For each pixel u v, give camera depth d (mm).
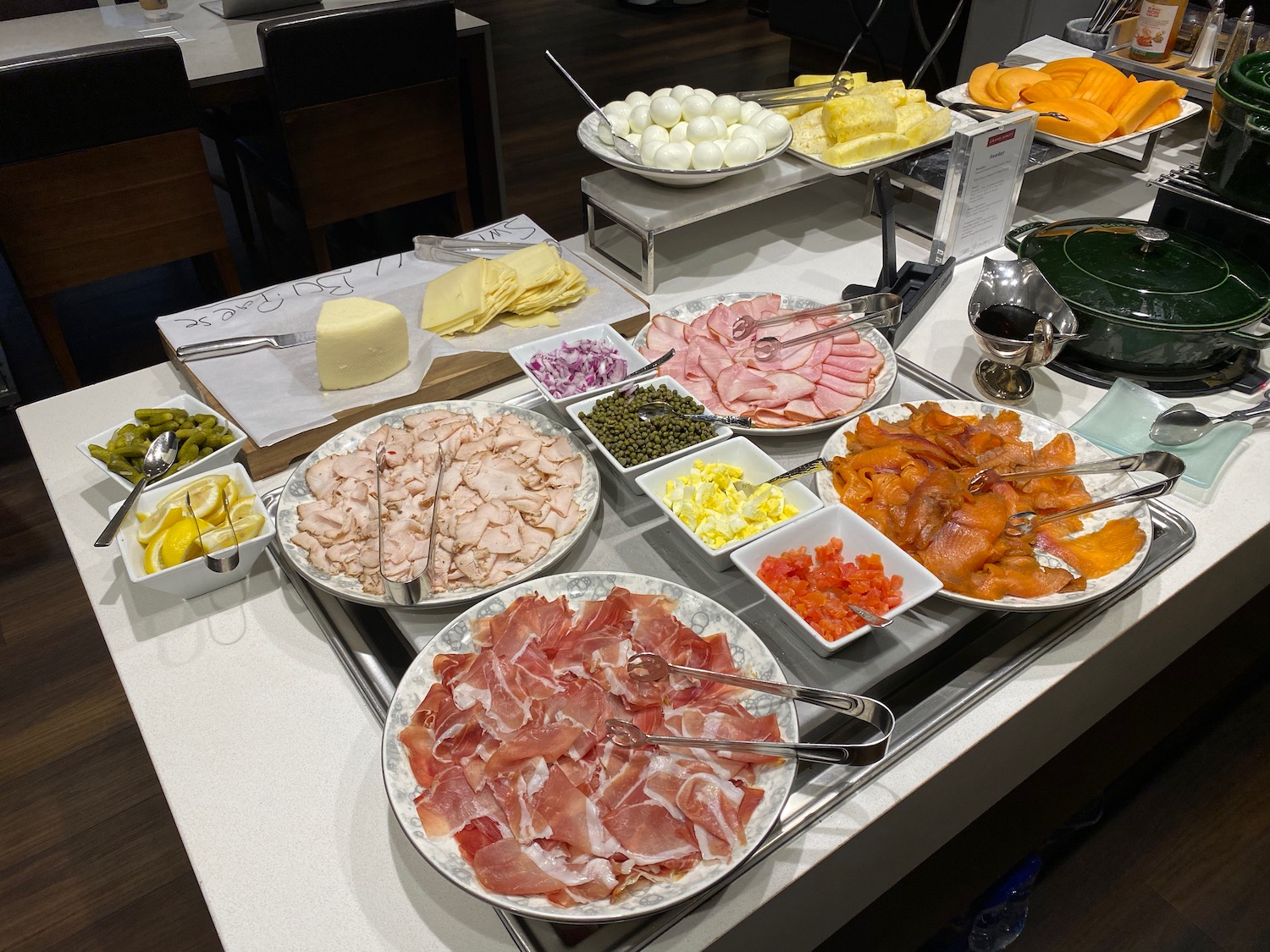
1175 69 1794
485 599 838
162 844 1510
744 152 1361
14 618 1891
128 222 2141
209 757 783
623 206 1377
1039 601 831
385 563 865
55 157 1973
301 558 907
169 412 1068
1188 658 1636
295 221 3275
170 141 2104
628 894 625
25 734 1679
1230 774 1590
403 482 960
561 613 802
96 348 2680
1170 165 1768
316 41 2133
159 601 937
